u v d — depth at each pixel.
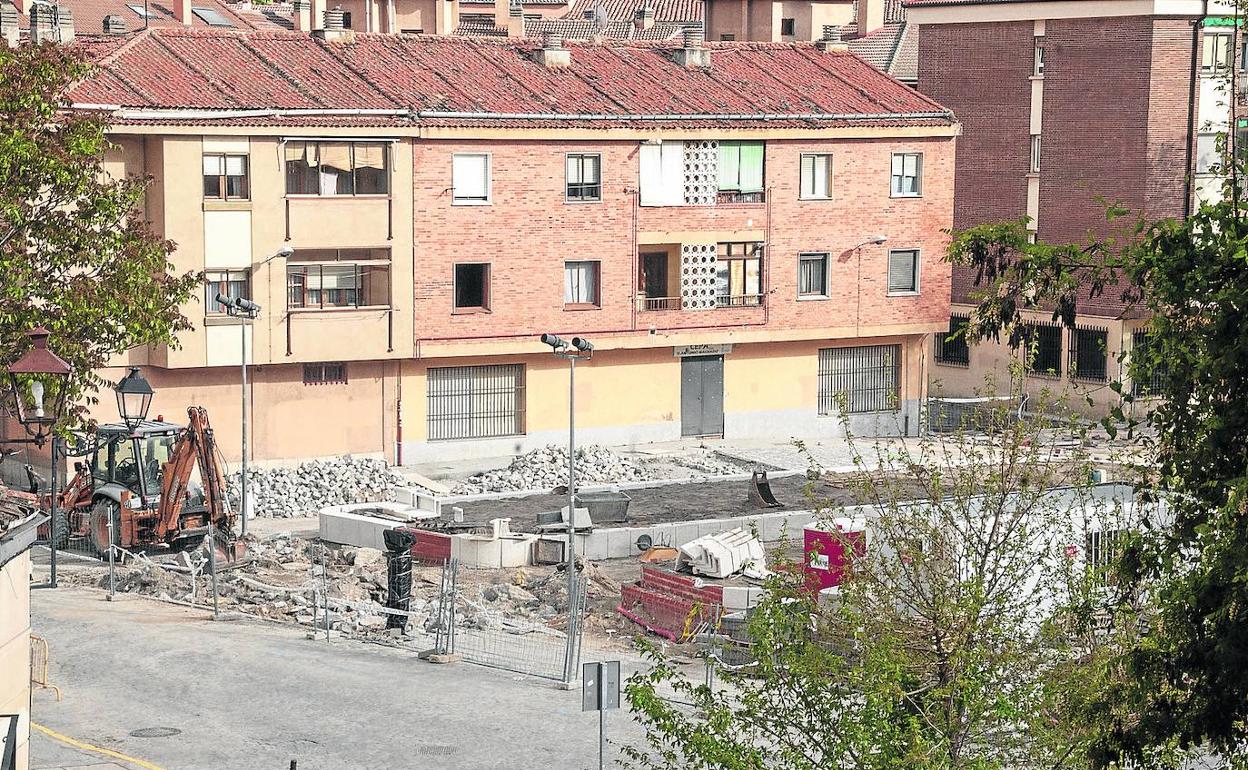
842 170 72.12
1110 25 79.19
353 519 51.78
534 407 67.75
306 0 96.19
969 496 23.70
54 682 33.91
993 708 21.77
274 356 61.75
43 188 46.59
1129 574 19.30
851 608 23.11
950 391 85.62
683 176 69.19
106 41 65.62
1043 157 82.19
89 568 46.94
